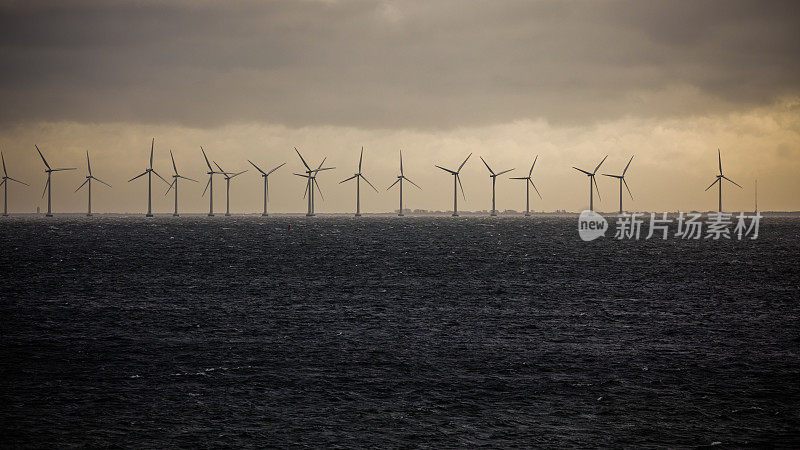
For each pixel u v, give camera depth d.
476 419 108.31
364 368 134.38
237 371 131.88
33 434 101.06
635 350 149.50
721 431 103.94
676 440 100.81
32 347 148.50
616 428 105.06
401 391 120.75
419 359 141.12
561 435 102.38
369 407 113.00
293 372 131.62
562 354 145.88
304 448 97.62
